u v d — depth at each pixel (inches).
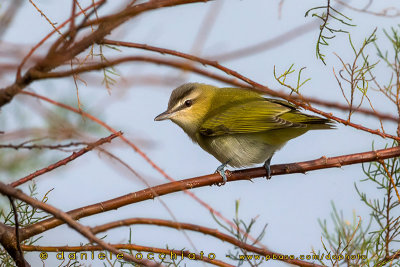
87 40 228.7
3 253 342.3
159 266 251.4
